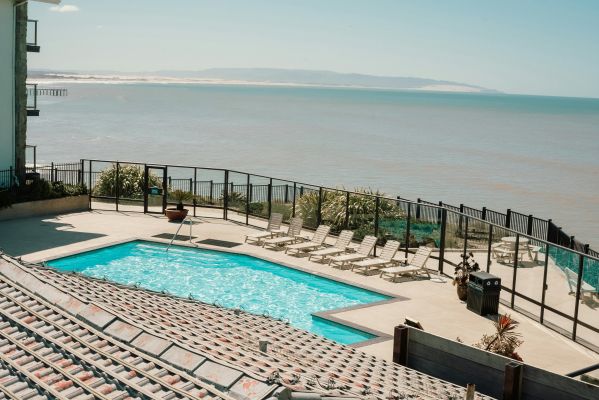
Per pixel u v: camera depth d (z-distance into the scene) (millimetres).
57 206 32031
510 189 62906
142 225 30516
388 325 19359
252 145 92062
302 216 30297
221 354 8336
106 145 83312
